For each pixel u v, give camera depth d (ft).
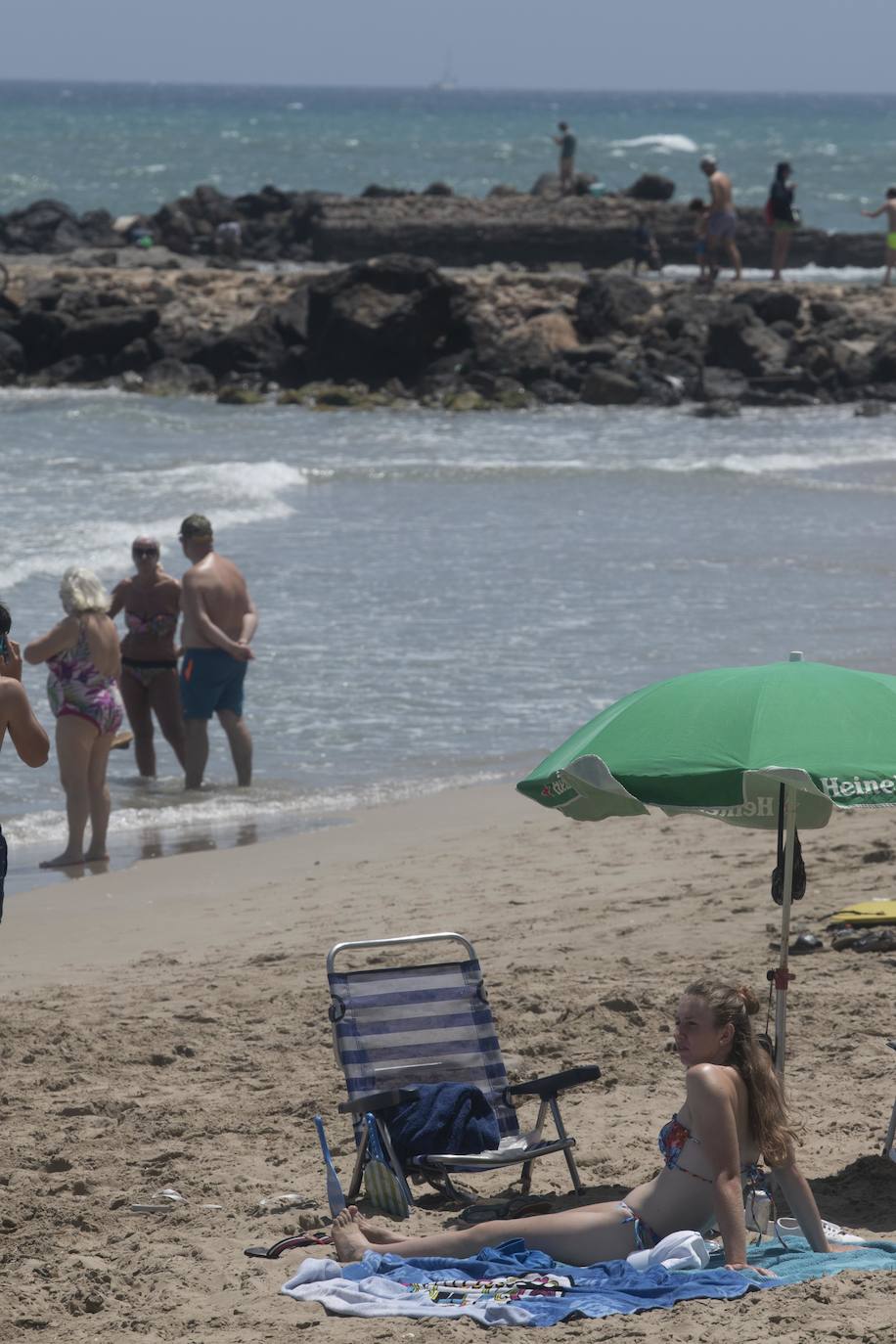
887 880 112.37
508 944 103.04
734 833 129.70
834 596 217.15
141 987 97.66
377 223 628.69
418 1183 70.44
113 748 161.79
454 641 191.83
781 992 65.72
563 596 214.90
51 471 300.61
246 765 147.43
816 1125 73.00
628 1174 69.10
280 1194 68.74
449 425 388.16
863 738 58.29
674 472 318.24
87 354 453.99
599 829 133.90
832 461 338.75
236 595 146.41
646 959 98.53
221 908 115.14
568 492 295.89
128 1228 65.57
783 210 499.51
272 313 458.91
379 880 120.26
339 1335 52.42
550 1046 84.48
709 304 467.52
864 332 463.83
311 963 101.14
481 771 151.53
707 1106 57.41
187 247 647.15
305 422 389.60
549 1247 58.80
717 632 196.65
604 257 620.08
